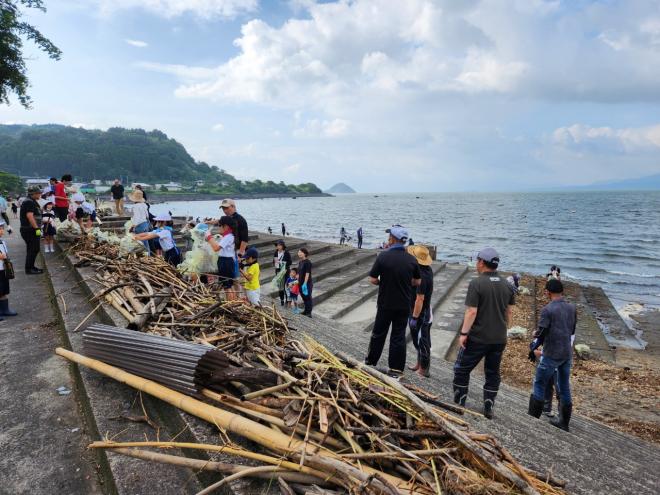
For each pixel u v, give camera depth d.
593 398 8.46
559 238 50.59
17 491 2.64
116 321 4.44
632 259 35.69
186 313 4.54
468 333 4.47
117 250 7.57
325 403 2.65
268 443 2.44
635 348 13.53
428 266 5.90
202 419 2.81
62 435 3.25
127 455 2.58
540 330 5.36
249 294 6.62
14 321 5.80
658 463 4.82
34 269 8.68
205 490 2.23
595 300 19.75
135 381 3.14
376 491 2.07
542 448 3.79
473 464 2.39
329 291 11.86
